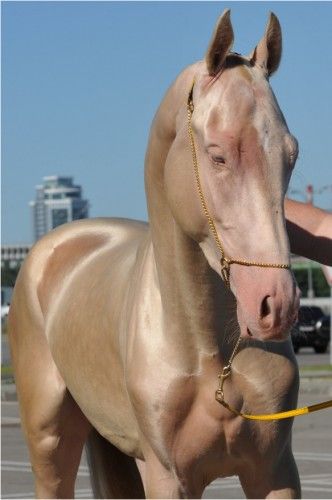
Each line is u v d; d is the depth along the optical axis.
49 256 7.54
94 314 6.48
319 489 12.04
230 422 5.55
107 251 7.12
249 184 4.82
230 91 4.95
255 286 4.76
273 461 5.63
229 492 12.07
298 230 5.64
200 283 5.40
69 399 7.20
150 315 5.70
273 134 4.84
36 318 7.39
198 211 5.10
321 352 42.69
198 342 5.50
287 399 5.61
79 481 13.14
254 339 5.38
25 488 12.36
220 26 5.02
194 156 5.09
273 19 5.14
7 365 35.88
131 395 5.73
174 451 5.64
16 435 17.67
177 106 5.35
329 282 18.61
